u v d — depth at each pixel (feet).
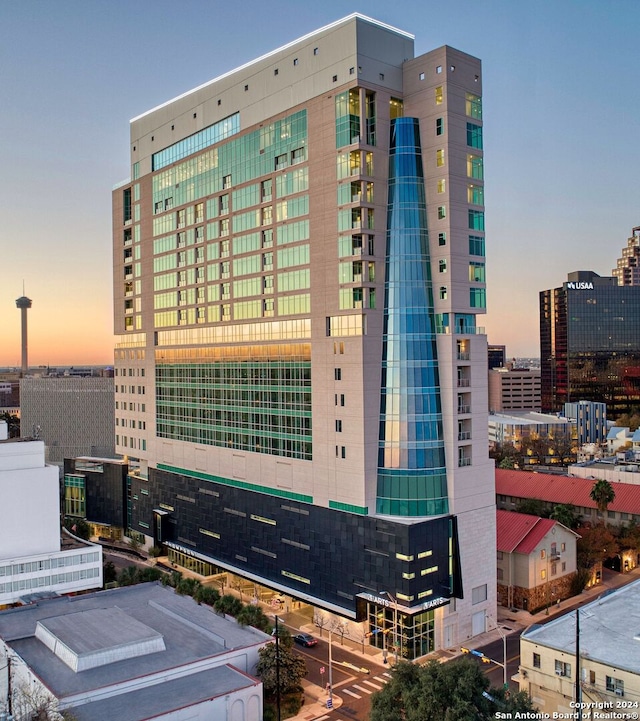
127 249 508.12
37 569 350.23
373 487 307.99
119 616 276.21
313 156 334.85
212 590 312.91
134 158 495.00
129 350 502.79
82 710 209.67
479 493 315.17
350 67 311.68
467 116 315.17
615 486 458.50
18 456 371.56
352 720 240.73
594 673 192.34
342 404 316.81
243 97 384.27
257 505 370.53
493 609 319.88
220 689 224.94
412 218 313.94
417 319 309.63
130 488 501.97
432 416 306.35
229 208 397.80
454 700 187.83
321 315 329.52
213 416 409.49
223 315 403.95
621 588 255.91
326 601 323.98
